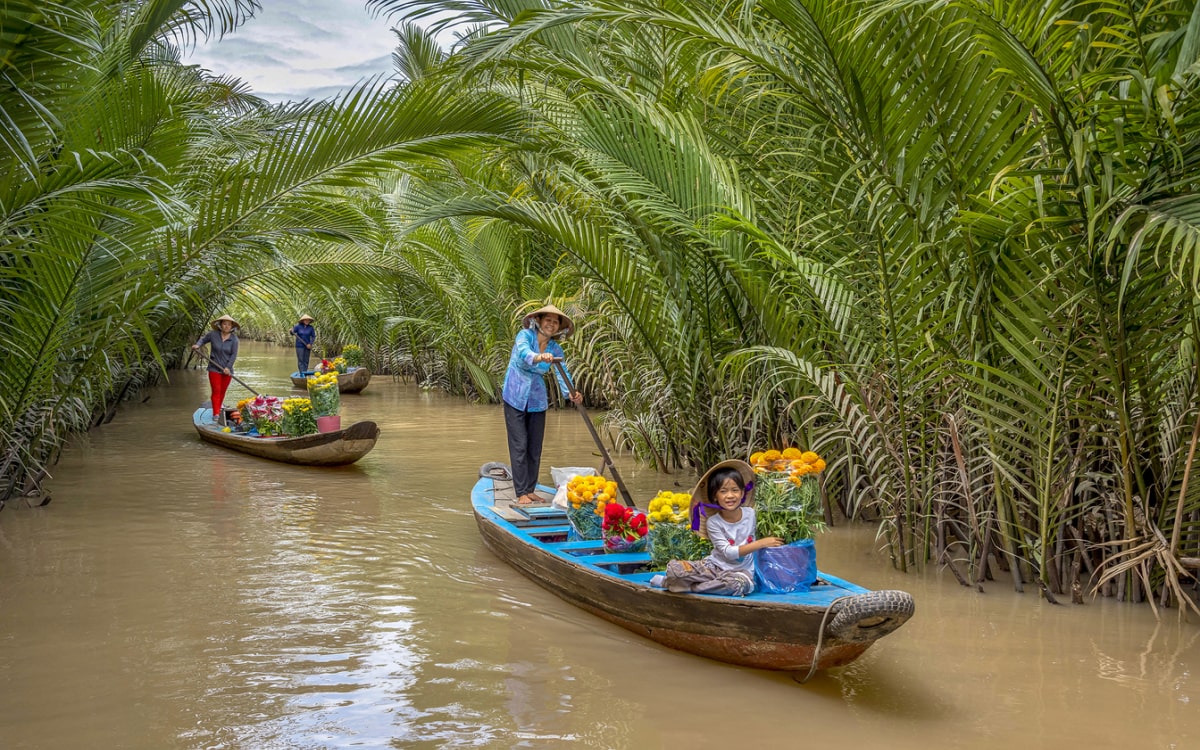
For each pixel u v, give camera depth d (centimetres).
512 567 668
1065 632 539
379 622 550
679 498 550
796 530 483
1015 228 553
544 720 417
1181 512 544
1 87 558
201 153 995
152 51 973
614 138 823
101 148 767
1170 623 555
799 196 758
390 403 1864
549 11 605
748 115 825
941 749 392
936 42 545
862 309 675
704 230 768
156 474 1052
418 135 832
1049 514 591
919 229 604
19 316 789
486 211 856
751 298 775
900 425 646
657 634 510
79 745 390
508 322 1711
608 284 887
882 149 588
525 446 793
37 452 1003
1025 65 492
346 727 409
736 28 660
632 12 594
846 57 556
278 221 900
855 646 433
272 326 4094
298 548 720
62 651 498
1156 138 486
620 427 1176
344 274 1396
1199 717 425
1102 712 429
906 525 660
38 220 691
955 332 602
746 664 476
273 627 539
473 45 614
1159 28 546
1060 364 561
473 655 498
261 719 416
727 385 888
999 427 629
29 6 504
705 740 398
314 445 1073
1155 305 534
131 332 922
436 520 823
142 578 636
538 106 912
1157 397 554
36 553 700
